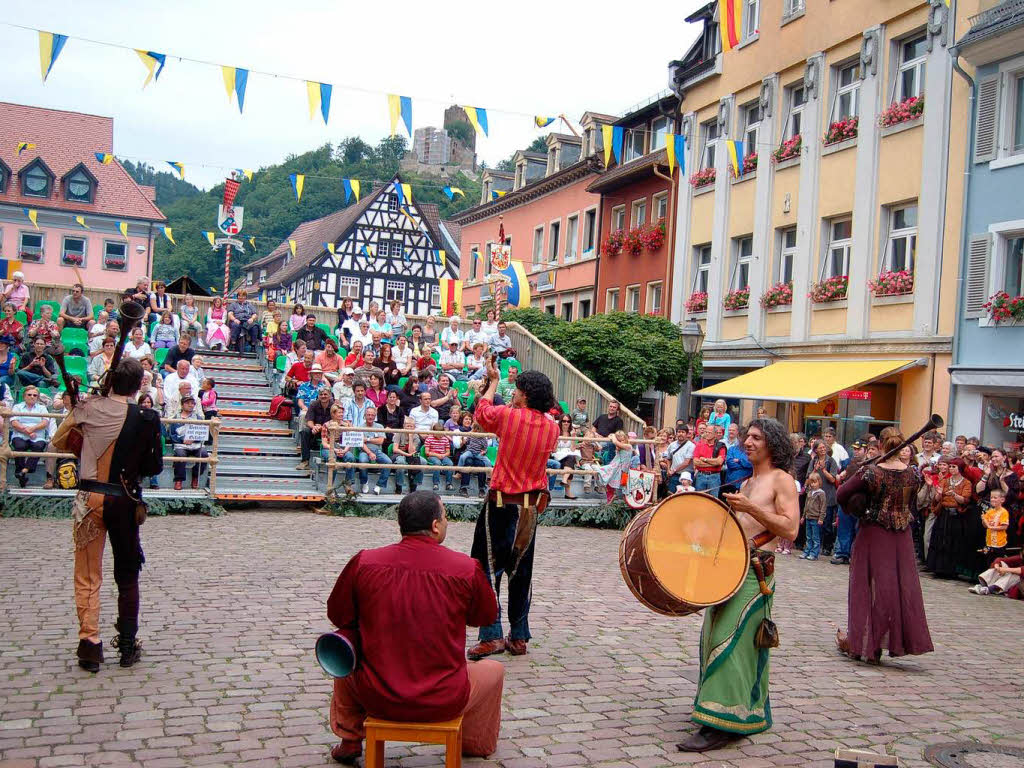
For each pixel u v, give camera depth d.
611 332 27.11
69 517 12.77
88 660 6.00
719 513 5.31
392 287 55.03
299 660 6.49
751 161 27.05
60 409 13.63
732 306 27.42
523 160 47.16
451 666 4.25
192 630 7.15
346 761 4.72
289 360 19.09
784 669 7.14
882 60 22.31
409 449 15.23
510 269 35.53
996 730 5.87
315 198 65.00
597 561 11.84
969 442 14.49
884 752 5.31
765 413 23.14
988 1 19.59
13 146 52.62
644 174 32.72
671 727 5.54
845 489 7.56
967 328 19.31
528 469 6.92
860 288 22.53
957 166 19.98
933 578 13.55
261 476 15.50
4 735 4.86
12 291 20.17
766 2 26.69
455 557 4.38
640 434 18.19
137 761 4.61
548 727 5.43
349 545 11.54
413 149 102.31
